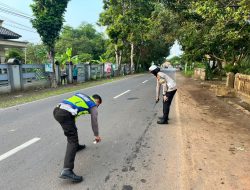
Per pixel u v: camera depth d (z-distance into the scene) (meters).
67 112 3.51
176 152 4.54
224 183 3.41
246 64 19.30
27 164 4.12
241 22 9.20
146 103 9.84
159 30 21.92
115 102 10.09
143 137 5.45
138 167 3.95
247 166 3.94
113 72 32.84
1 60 20.30
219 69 25.19
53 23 17.03
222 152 4.53
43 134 5.75
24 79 15.80
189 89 15.39
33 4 17.20
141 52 50.28
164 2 13.71
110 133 5.77
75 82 21.17
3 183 3.49
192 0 9.70
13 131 6.02
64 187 3.38
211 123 6.66
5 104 10.17
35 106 9.55
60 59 25.41
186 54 23.00
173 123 6.64
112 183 3.46
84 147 4.80
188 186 3.34
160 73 6.46
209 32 12.25
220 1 8.77
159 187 3.33
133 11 34.75
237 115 7.70
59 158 4.36
